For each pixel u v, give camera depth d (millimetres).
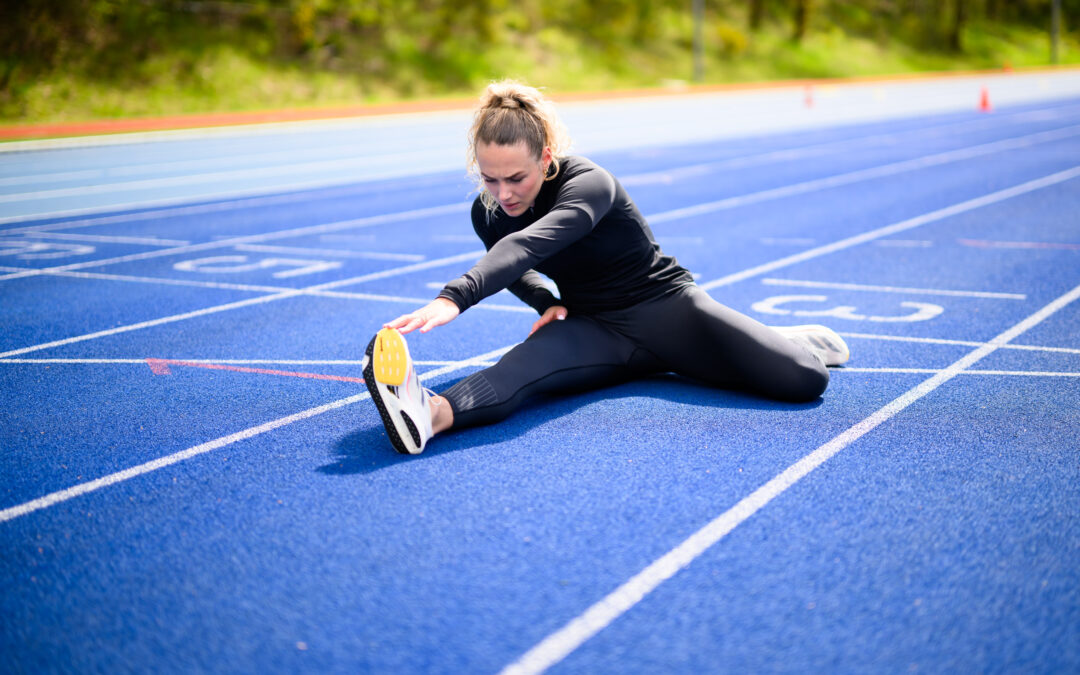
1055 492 3469
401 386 3750
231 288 7715
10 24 27328
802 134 22484
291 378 5164
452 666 2475
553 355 4363
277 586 2910
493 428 4254
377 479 3697
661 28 45438
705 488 3537
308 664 2508
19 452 4086
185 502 3533
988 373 4984
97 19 28844
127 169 17109
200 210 12672
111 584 2953
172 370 5352
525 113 3877
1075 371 4988
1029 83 45531
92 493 3639
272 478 3740
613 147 19797
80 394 4918
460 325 6332
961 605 2725
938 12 61656
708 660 2473
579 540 3148
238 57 30859
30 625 2734
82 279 8188
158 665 2529
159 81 28672
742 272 7992
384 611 2750
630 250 4434
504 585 2873
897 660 2469
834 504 3387
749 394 4691
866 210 11484
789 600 2758
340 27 34500
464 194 13648
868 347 5559
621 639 2576
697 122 25641
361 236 10359
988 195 12523
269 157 18750
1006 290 7031
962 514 3299
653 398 4637
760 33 49281
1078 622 2635
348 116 26484
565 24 42031
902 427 4168
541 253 3922
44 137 21109
